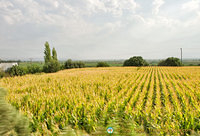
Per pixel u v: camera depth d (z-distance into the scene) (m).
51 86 12.29
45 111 6.39
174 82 16.08
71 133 2.71
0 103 2.04
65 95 8.88
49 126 5.36
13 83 14.61
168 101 8.82
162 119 5.89
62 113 6.09
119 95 9.68
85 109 6.40
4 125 1.89
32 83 14.04
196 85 14.08
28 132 2.13
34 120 5.35
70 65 52.09
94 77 19.56
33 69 31.80
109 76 20.91
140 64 68.50
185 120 5.80
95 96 9.14
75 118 5.57
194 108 7.34
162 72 30.09
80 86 13.16
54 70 34.75
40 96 8.78
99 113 6.52
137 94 10.40
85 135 2.93
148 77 21.06
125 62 73.00
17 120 2.04
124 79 17.89
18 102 6.89
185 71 30.81
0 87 2.41
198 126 5.29
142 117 6.16
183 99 9.02
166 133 4.68
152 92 11.04
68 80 16.27
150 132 4.55
